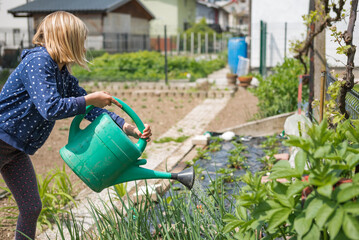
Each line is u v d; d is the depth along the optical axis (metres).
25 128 2.29
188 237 2.57
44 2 24.23
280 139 6.14
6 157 2.37
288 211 1.67
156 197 3.61
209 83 13.95
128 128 2.45
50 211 3.51
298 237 1.60
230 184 4.21
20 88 2.22
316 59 5.14
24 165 2.48
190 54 28.59
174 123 8.57
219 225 2.51
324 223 1.54
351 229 1.39
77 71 15.66
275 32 15.80
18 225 2.56
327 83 4.72
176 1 35.97
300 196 1.75
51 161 5.83
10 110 2.25
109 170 2.21
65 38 2.20
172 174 2.37
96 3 24.62
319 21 4.79
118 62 16.84
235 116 9.02
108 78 14.87
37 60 2.16
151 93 12.24
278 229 1.84
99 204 3.73
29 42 18.36
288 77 7.73
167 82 13.88
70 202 3.89
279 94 7.81
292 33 15.69
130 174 2.30
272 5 15.73
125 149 2.19
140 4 29.88
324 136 1.63
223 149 5.80
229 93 11.86
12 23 23.31
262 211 1.75
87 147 2.18
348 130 1.96
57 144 6.88
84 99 2.17
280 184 1.76
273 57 15.94
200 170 4.35
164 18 36.34
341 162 1.67
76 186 4.50
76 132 2.29
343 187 1.53
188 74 15.69
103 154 2.17
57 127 8.27
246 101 10.99
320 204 1.53
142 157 5.50
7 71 15.56
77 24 2.24
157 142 6.63
